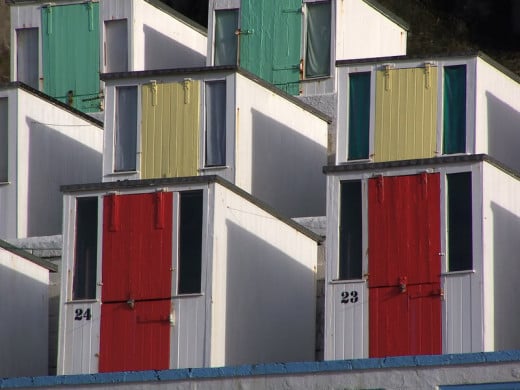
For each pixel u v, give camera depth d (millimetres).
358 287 126375
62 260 131875
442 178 126312
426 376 109312
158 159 146375
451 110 142875
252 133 147375
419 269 125500
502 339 125688
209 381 114688
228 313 129125
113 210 131375
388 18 170125
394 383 109875
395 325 125062
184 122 146625
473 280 124250
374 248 126562
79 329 130375
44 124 157125
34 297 138875
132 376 117125
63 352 130375
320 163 155375
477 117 142625
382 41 169375
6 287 136625
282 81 163750
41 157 156500
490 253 125562
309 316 137000
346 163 143875
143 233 130375
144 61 171000
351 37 164750
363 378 110812
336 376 111500
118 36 170625
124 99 148375
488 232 125562
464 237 125188
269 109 149375
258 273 132375
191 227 129250
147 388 116438
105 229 131250
